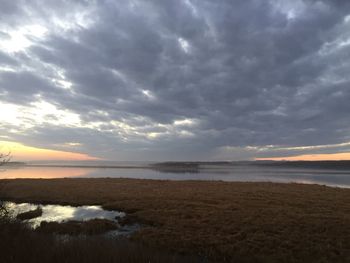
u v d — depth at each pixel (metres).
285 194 33.16
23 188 39.19
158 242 15.94
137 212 23.66
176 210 23.84
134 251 11.28
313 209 23.81
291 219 19.95
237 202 27.67
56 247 10.70
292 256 13.80
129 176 94.12
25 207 27.67
